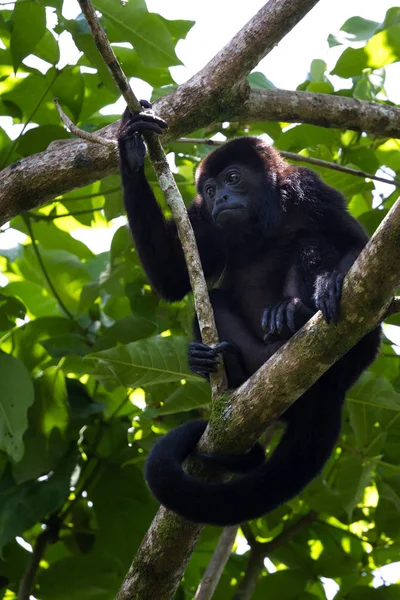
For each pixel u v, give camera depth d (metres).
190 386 8.54
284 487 7.29
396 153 11.08
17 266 11.49
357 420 9.24
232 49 8.35
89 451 10.02
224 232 9.43
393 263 6.17
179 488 6.87
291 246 9.22
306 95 9.23
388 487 9.50
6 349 10.39
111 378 8.59
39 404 9.68
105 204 10.20
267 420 6.80
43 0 8.56
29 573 9.58
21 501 9.25
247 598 9.37
